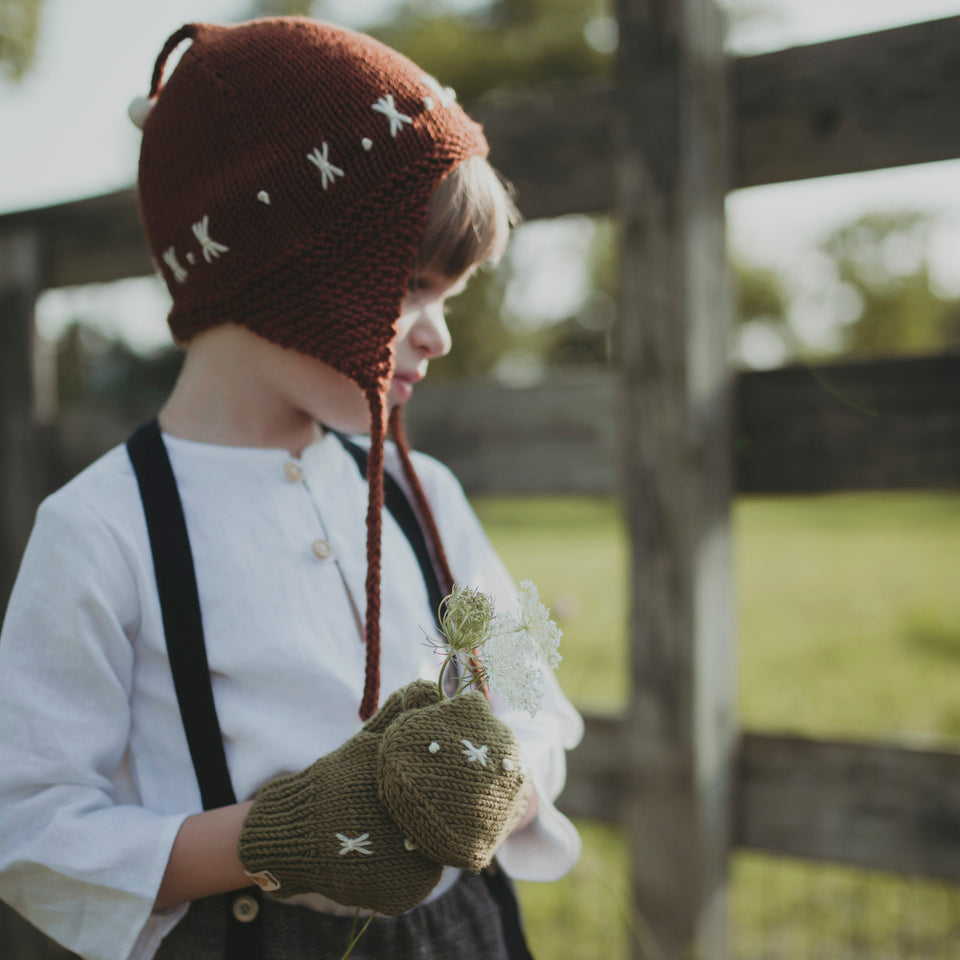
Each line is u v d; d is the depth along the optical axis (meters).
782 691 4.14
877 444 1.77
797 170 1.80
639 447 1.80
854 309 21.36
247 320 0.92
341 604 0.98
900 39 1.68
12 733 0.85
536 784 0.99
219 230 0.91
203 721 0.89
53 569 0.90
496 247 1.01
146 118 1.03
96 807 0.86
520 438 2.08
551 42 15.84
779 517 12.20
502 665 0.75
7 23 2.97
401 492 1.15
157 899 0.83
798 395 1.84
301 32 0.96
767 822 1.88
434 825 0.72
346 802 0.77
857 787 1.80
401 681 0.99
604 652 4.44
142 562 0.92
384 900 0.76
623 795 1.90
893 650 4.81
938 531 10.16
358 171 0.89
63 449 2.65
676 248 1.75
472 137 0.96
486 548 1.22
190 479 0.97
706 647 1.80
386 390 0.89
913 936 2.00
